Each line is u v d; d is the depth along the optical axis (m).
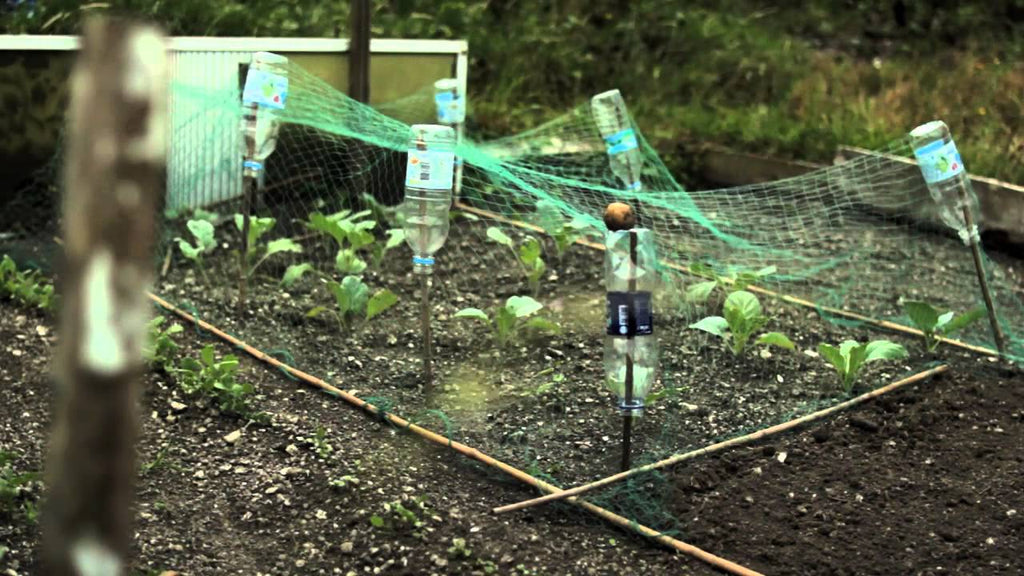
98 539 1.77
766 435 4.83
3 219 6.87
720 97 11.09
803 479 4.50
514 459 4.56
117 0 8.49
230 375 5.02
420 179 4.86
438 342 5.82
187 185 7.14
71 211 1.71
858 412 5.12
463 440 4.71
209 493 4.28
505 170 7.28
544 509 4.21
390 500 4.23
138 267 1.74
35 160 6.91
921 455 4.73
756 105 10.93
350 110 7.24
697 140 10.12
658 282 6.51
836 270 7.44
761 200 8.29
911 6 12.98
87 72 1.69
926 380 5.47
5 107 6.76
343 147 7.47
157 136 1.73
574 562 3.88
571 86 10.94
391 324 6.04
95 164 1.69
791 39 12.48
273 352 5.56
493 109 9.88
